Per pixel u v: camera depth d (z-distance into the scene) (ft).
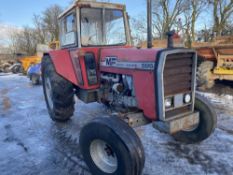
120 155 7.66
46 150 11.10
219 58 21.67
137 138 7.89
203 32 56.08
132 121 8.80
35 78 32.22
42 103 20.43
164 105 8.24
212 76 22.30
